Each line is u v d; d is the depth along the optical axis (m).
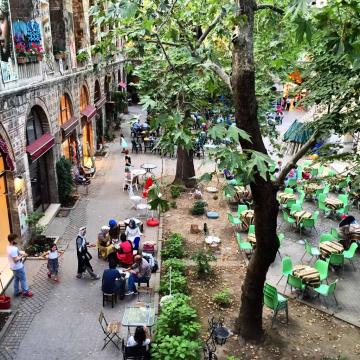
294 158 8.89
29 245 14.70
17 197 13.70
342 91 8.96
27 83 14.81
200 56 7.68
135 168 24.66
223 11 6.97
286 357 9.80
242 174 5.58
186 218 18.02
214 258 14.11
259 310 10.13
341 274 13.86
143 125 28.88
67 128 19.56
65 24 19.97
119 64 40.59
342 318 11.34
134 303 11.64
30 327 10.49
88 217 17.69
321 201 18.30
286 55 11.45
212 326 9.96
